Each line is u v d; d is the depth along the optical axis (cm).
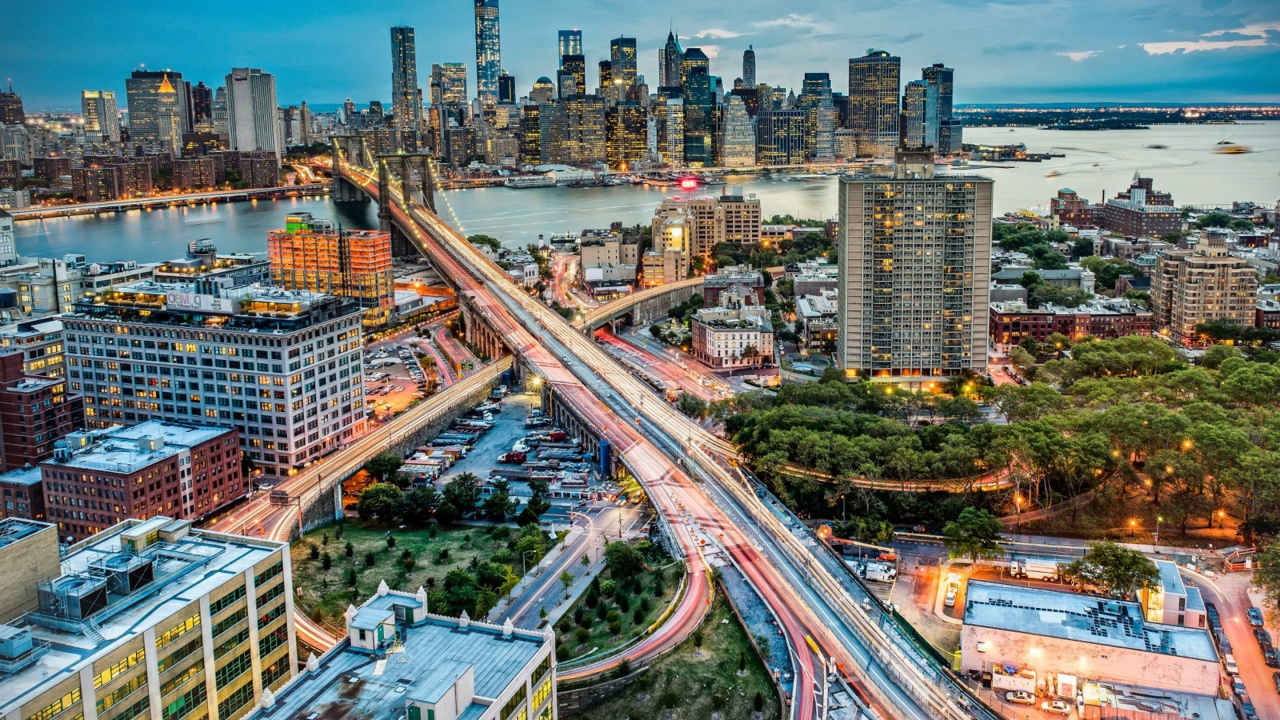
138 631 19762
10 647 18438
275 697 17725
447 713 16825
